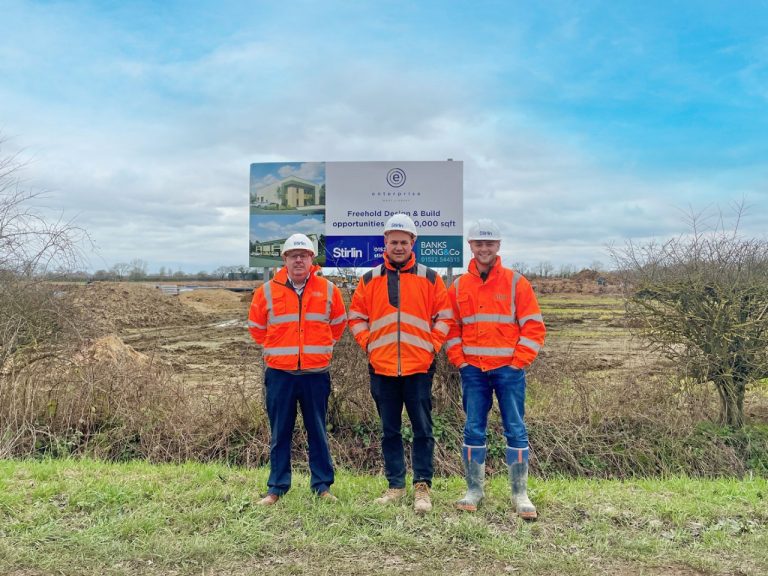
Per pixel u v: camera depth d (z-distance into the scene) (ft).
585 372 35.32
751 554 14.87
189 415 29.09
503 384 17.54
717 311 30.19
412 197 30.48
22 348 30.27
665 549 15.08
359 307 18.19
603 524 16.46
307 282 18.02
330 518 16.56
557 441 28.66
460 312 17.98
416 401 17.75
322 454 18.28
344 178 30.60
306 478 20.99
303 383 17.90
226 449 27.81
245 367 34.73
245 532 15.55
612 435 29.32
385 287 17.78
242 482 19.72
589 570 14.10
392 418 18.10
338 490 18.84
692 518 17.02
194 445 28.02
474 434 17.80
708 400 31.07
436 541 15.30
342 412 29.22
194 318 96.58
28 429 28.02
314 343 17.84
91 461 23.65
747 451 29.35
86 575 13.74
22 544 14.92
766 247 30.86
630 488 20.40
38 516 16.37
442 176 30.40
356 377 28.53
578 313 96.32
